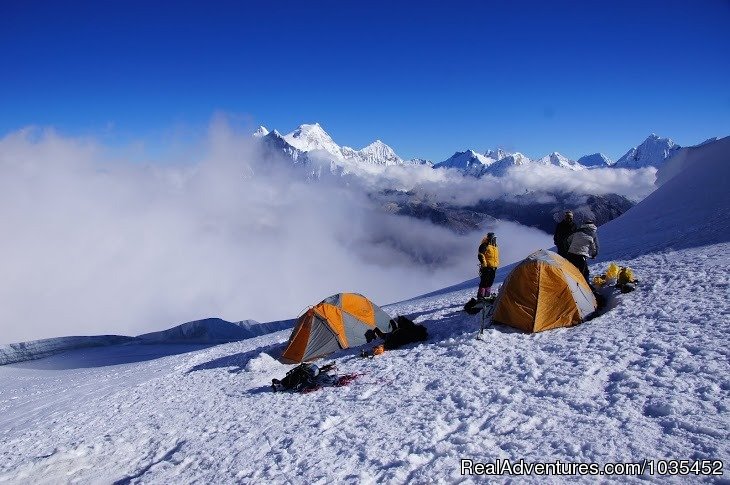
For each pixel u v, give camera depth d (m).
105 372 28.39
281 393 11.80
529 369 8.84
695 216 20.41
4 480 9.41
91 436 11.87
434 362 10.91
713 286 10.59
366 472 6.54
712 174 26.89
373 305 15.97
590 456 5.61
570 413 6.88
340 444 7.79
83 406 16.28
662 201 28.52
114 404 15.38
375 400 9.56
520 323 11.35
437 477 5.91
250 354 18.31
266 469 7.54
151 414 12.92
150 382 17.92
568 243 13.00
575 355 8.99
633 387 7.13
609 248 21.38
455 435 7.00
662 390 6.79
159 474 8.55
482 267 14.22
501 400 7.90
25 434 13.77
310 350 14.76
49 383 29.89
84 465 9.81
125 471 9.22
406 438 7.36
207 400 12.99
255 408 11.12
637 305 10.95
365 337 14.86
